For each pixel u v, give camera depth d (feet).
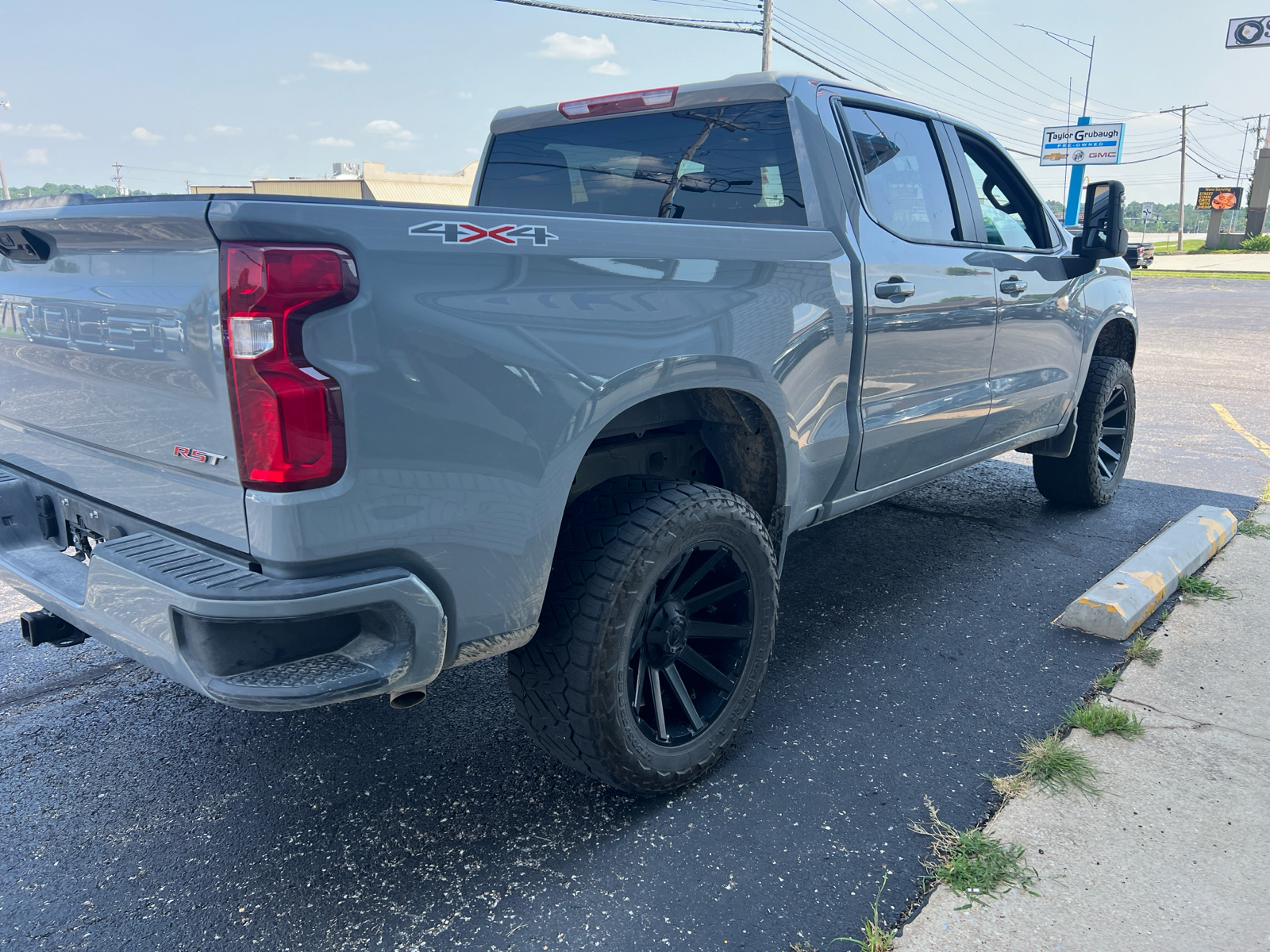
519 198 11.75
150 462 5.99
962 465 12.23
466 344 5.53
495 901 6.44
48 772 8.18
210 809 7.62
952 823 7.28
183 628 5.35
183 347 5.31
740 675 8.03
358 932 6.15
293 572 5.21
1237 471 19.22
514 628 6.19
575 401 6.15
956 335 10.75
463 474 5.64
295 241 4.93
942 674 10.00
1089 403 15.23
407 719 9.15
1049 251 13.30
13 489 7.77
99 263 5.89
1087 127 97.30
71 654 10.66
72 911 6.39
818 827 7.24
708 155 9.71
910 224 10.29
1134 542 14.65
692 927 6.14
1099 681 9.63
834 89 9.60
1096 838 6.95
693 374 7.07
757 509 8.82
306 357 4.99
